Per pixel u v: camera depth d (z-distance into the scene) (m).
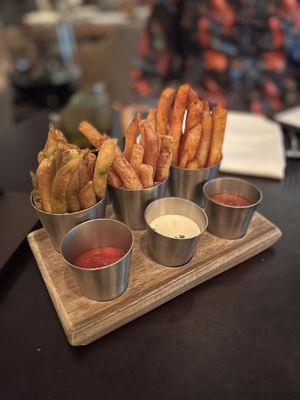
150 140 0.26
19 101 1.53
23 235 0.32
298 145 0.50
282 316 0.25
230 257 0.29
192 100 0.29
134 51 1.26
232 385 0.21
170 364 0.22
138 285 0.26
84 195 0.25
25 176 0.45
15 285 0.28
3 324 0.25
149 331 0.24
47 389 0.21
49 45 1.70
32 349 0.23
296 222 0.35
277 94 0.75
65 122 0.48
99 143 0.28
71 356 0.23
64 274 0.27
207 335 0.24
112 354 0.23
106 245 0.27
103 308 0.24
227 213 0.28
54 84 1.51
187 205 0.29
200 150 0.30
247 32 0.71
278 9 0.68
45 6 1.80
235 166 0.43
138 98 0.76
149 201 0.29
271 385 0.21
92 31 1.65
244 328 0.24
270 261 0.30
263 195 0.39
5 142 0.54
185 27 0.75
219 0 0.70
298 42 0.70
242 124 0.54
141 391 0.21
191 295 0.27
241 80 0.74
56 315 0.25
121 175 0.27
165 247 0.26
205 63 0.76
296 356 0.22
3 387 0.21
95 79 1.40
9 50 1.61
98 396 0.20
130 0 1.98
